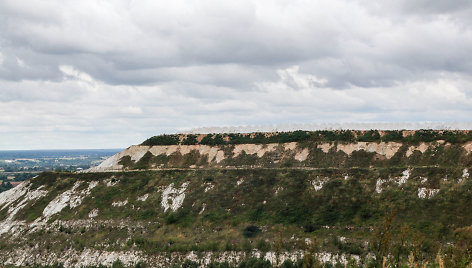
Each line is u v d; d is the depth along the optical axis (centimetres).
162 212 9050
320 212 8038
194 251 7394
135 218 8969
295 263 6544
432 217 7206
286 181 9131
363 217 7675
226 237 7731
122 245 8000
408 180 8231
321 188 8662
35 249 8475
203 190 9462
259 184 9281
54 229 9044
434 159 9356
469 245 5303
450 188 7681
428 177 8138
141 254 7562
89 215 9312
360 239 7100
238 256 7119
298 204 8375
